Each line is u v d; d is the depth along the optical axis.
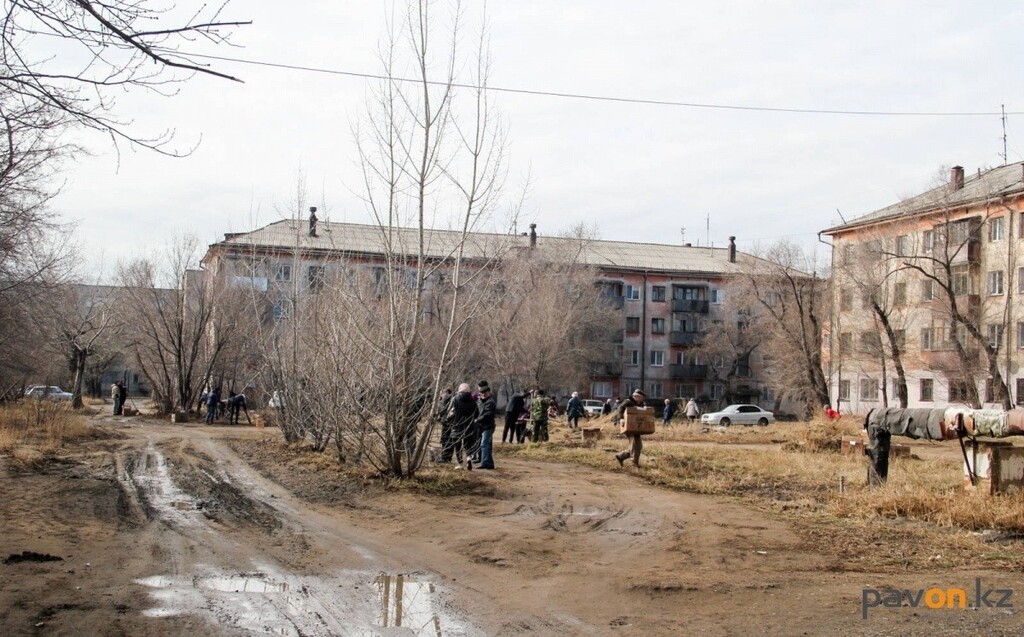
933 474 18.03
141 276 40.97
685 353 68.81
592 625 6.75
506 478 15.64
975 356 44.38
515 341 48.28
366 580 8.05
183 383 38.22
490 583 8.08
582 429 28.69
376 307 15.17
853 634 6.56
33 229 19.62
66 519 10.45
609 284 67.19
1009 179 47.22
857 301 49.28
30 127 6.52
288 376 20.06
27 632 6.04
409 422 14.48
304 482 14.35
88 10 5.14
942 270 47.22
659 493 14.55
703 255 74.50
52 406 25.42
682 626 6.75
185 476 14.91
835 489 15.40
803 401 54.72
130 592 7.27
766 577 8.46
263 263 26.81
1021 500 11.78
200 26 5.31
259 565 8.52
